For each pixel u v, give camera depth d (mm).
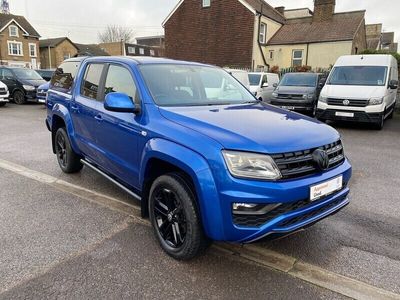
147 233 3729
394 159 7109
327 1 27281
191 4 28203
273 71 24859
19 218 4043
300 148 2887
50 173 5730
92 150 4625
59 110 5391
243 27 26125
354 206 4570
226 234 2768
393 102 12852
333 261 3266
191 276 2992
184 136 3037
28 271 3020
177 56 29609
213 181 2742
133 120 3650
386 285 2924
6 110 14594
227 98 4246
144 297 2721
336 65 11594
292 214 2795
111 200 4617
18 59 53125
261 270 3102
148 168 3406
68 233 3705
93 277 2953
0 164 6238
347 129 10742
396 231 3879
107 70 4469
